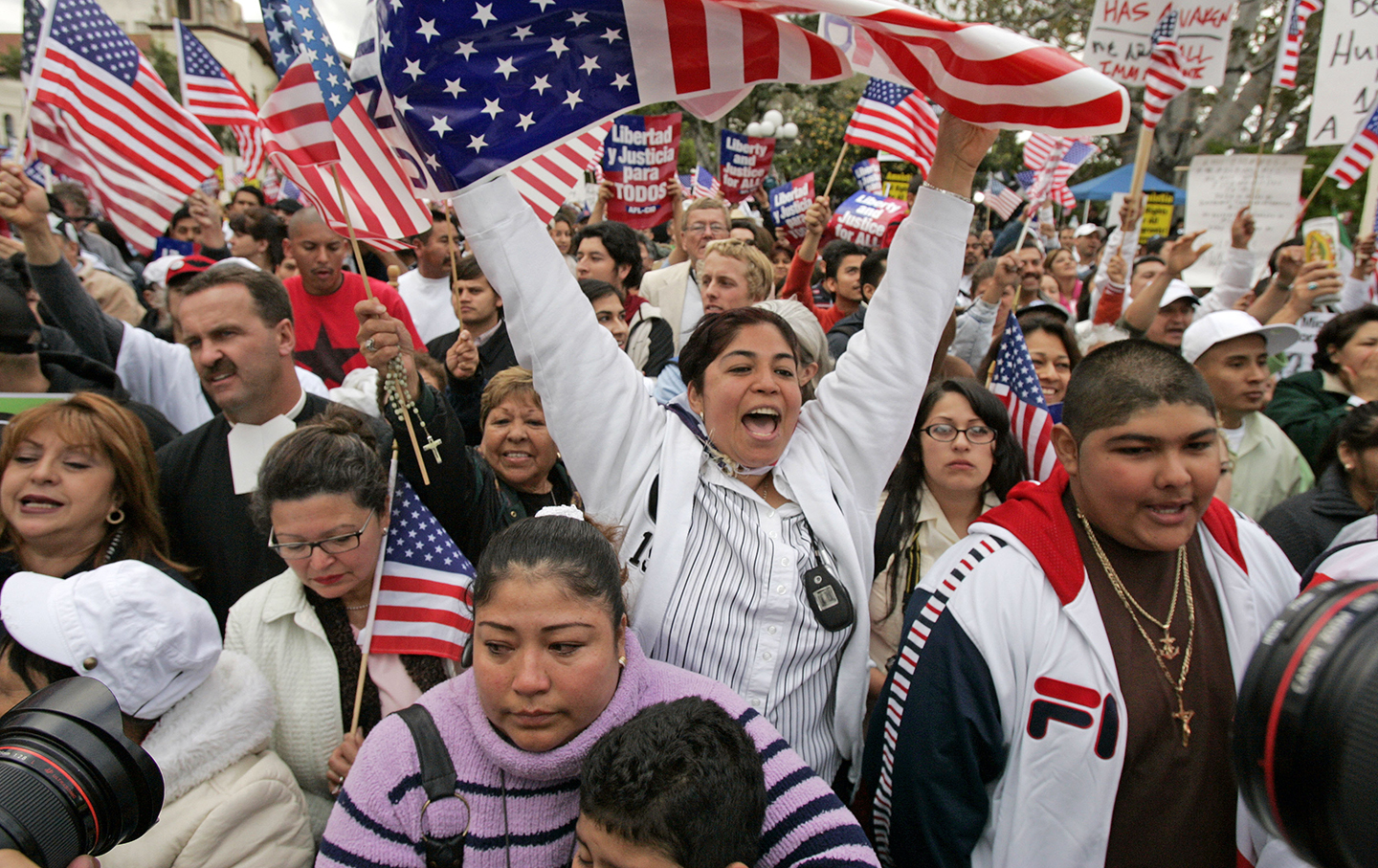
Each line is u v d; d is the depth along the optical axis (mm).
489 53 2059
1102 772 1841
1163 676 1896
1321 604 829
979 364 4750
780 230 9055
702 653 1975
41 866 1206
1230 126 15773
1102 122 1921
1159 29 5227
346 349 4734
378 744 1662
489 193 2066
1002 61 1951
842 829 1659
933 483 2918
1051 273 8148
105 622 1750
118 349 3520
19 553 2320
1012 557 1977
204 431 2852
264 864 1814
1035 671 1901
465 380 4016
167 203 4152
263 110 2510
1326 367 4430
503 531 1692
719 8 2109
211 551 2717
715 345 2119
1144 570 1958
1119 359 1879
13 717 1344
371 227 2555
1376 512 2129
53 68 3893
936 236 2152
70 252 5809
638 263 5406
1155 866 1841
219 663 1978
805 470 2145
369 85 2238
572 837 1622
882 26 2010
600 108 2133
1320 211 14844
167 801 1786
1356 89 5543
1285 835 808
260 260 6617
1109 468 1848
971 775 1898
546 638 1558
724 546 2049
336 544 2076
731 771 1423
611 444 2098
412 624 2186
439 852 1568
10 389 3012
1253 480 3836
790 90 18375
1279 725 784
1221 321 3789
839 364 2281
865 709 2424
